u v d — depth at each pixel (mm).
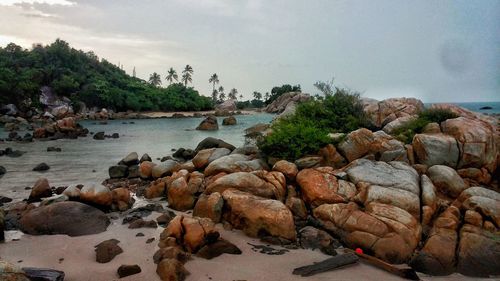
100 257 9016
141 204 14016
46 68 99188
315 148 14594
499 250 9062
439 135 14562
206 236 9516
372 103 22953
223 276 8281
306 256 9469
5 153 27859
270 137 15141
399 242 9461
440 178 12398
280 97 121125
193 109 124188
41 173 20359
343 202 11359
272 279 8219
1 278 6441
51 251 9508
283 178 12703
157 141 37781
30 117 78250
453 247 9328
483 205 10195
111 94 101250
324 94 21875
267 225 10469
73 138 40812
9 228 11117
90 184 12969
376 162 13211
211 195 11953
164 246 9477
